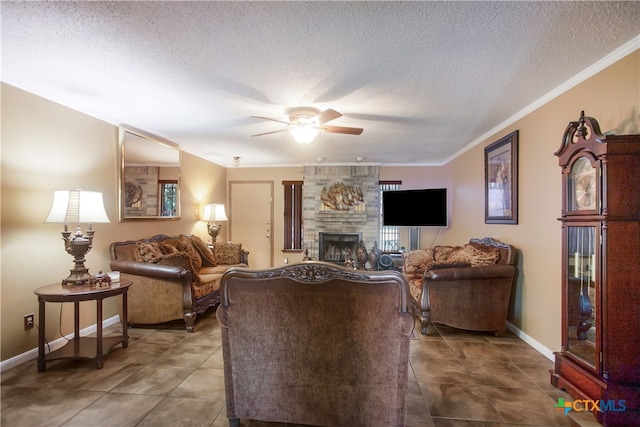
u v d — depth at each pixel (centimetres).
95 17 169
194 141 452
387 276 152
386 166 634
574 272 215
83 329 314
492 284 319
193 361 262
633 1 154
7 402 202
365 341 158
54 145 283
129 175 373
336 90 265
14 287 252
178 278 331
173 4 158
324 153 536
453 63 219
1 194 244
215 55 210
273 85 256
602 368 186
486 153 402
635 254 181
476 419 188
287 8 161
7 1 154
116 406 198
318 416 168
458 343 307
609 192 182
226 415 189
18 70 233
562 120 258
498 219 369
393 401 160
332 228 632
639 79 191
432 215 541
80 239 267
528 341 306
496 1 155
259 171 659
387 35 186
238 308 167
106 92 273
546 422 186
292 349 166
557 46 197
